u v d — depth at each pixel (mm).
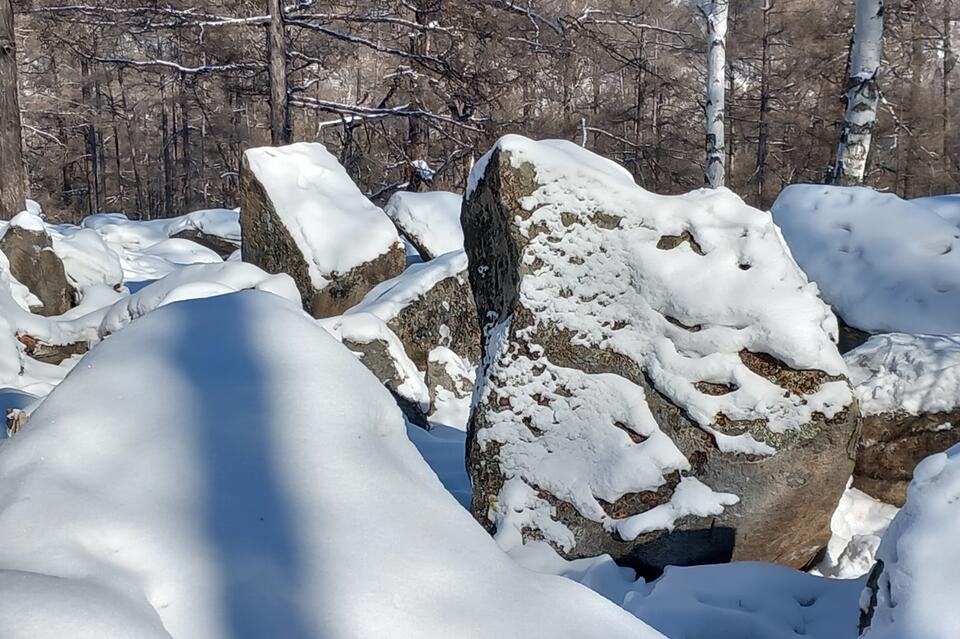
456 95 18422
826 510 3871
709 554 3785
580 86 26938
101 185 39156
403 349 6980
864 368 4941
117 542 1848
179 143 43344
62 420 2154
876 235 7039
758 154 28359
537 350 4203
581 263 4219
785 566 3723
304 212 8828
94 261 8914
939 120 26297
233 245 15305
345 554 1889
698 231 4051
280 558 1854
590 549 3904
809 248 7262
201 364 2340
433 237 10211
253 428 2145
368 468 2127
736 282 3918
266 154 9172
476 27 17969
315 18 17609
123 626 1576
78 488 1971
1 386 6359
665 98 29188
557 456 4090
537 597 1953
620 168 4609
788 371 3816
